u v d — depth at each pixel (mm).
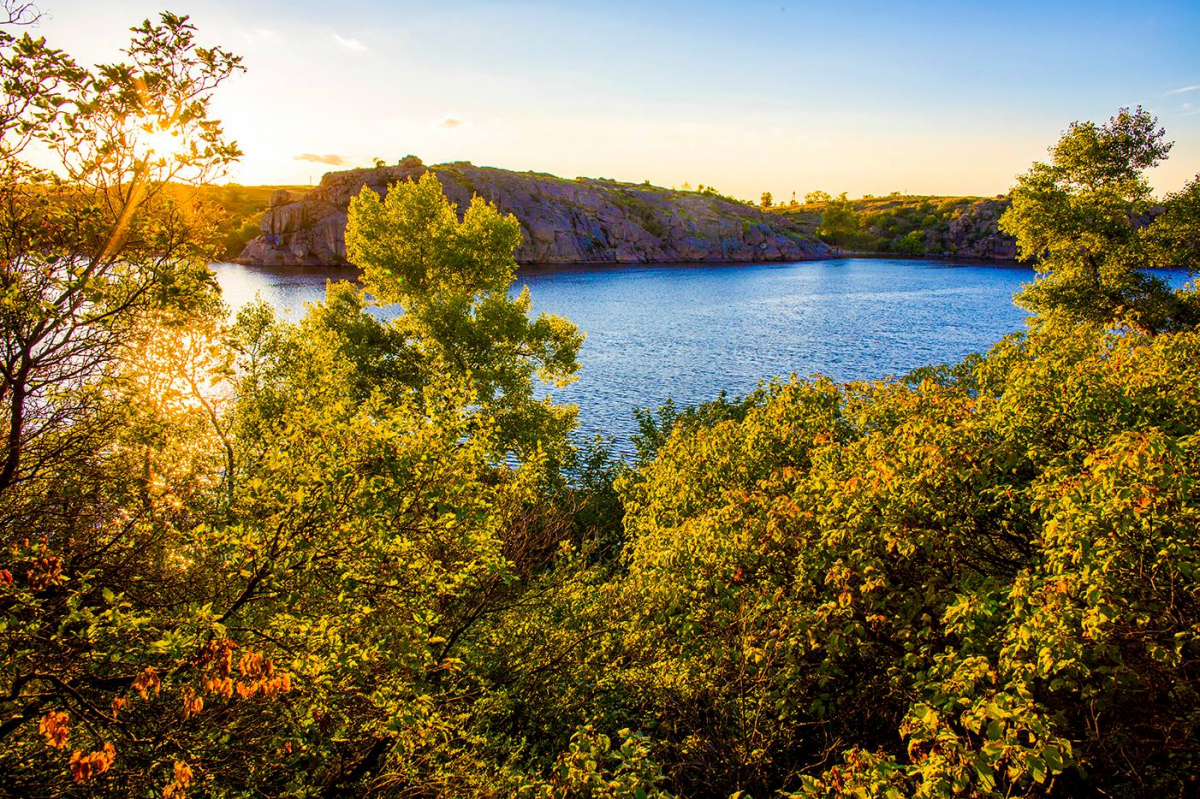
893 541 8133
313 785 7652
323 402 11398
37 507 6445
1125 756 6262
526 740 9734
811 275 144500
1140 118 31219
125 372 6629
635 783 5801
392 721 6688
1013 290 108250
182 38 5730
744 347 62562
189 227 6035
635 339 67312
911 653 7938
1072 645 5684
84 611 5004
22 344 5332
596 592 12609
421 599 7316
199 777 5734
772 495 12336
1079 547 6348
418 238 33406
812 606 9086
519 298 31719
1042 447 9102
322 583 6926
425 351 30281
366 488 6398
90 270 5590
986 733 5590
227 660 4980
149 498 7285
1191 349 11406
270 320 16875
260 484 6789
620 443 36750
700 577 10234
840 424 14758
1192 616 6465
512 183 181875
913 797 5203
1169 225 30484
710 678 9531
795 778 8516
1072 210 31531
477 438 7727
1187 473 6711
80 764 4473
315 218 153750
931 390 13250
